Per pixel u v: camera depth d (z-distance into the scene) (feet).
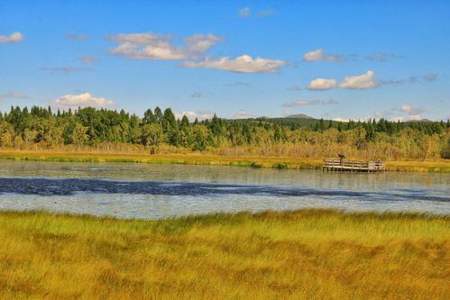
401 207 169.07
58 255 65.87
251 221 94.02
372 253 74.08
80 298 48.91
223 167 370.73
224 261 66.49
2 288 51.24
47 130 634.02
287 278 59.88
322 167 379.35
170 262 65.10
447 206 174.70
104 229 83.82
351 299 52.85
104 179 248.52
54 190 195.42
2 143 594.24
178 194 191.62
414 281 60.95
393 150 536.01
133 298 49.57
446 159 527.40
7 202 158.51
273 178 283.59
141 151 569.64
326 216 102.22
